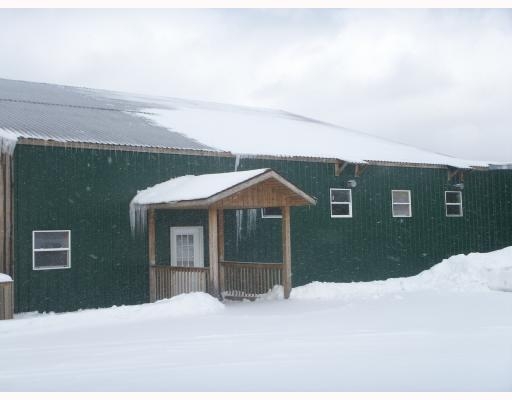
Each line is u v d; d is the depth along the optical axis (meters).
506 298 14.45
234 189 13.38
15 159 13.43
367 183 19.88
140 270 15.13
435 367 7.47
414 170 21.08
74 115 17.36
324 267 18.70
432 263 21.22
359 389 6.51
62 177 14.06
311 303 14.27
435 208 21.48
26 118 15.58
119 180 14.90
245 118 23.06
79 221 14.25
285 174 17.91
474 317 11.56
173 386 6.77
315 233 18.58
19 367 7.79
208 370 7.49
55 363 7.99
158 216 15.69
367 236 19.73
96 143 14.34
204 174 15.89
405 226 20.67
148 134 16.53
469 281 16.97
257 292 15.86
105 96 23.20
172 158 15.73
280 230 18.14
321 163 18.73
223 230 16.92
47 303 13.70
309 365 7.68
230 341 9.38
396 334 9.81
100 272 14.49
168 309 12.39
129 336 9.96
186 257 16.14
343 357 8.12
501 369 7.34
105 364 7.89
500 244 22.83
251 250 17.52
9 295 12.00
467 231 22.20
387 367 7.51
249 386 6.72
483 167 22.42
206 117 21.61
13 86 21.80
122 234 14.87
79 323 11.36
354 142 22.30
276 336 9.78
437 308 12.91
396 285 17.52
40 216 13.70
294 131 21.95
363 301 14.42
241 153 16.66
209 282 13.71
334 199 19.22
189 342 9.34
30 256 13.52
